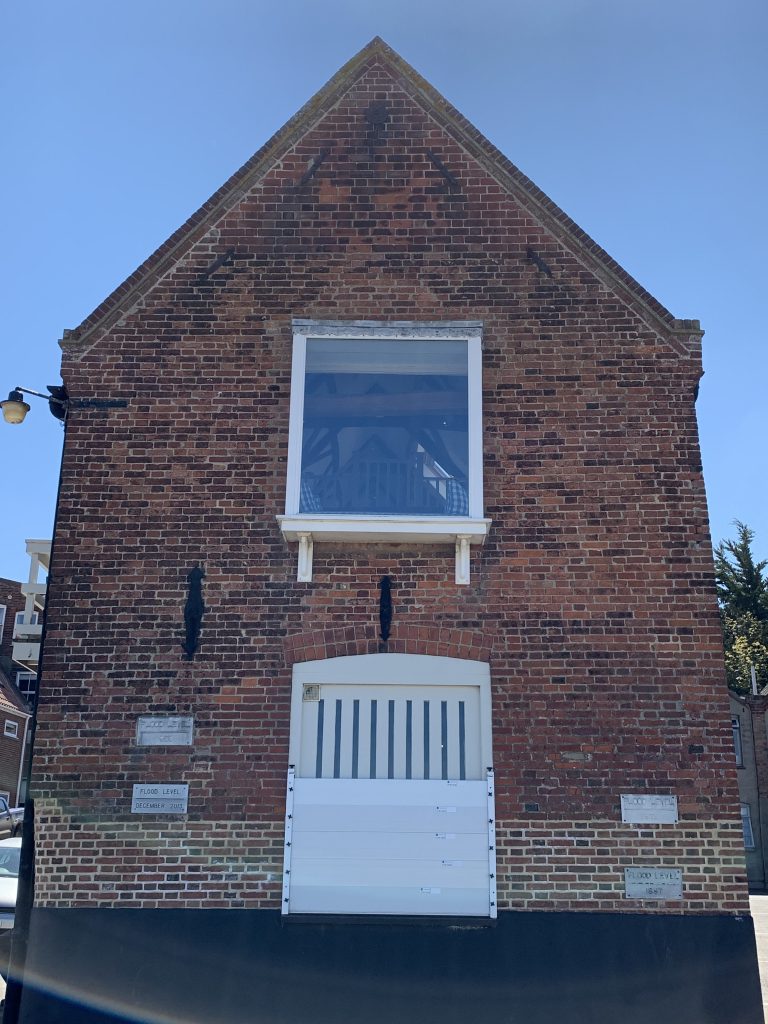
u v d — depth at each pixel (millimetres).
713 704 9352
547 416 10195
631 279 10555
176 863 9000
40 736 9305
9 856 13148
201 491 10008
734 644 47031
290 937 8805
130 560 9812
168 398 10312
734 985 8633
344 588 9711
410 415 10188
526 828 9039
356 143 11133
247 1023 8609
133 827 9086
